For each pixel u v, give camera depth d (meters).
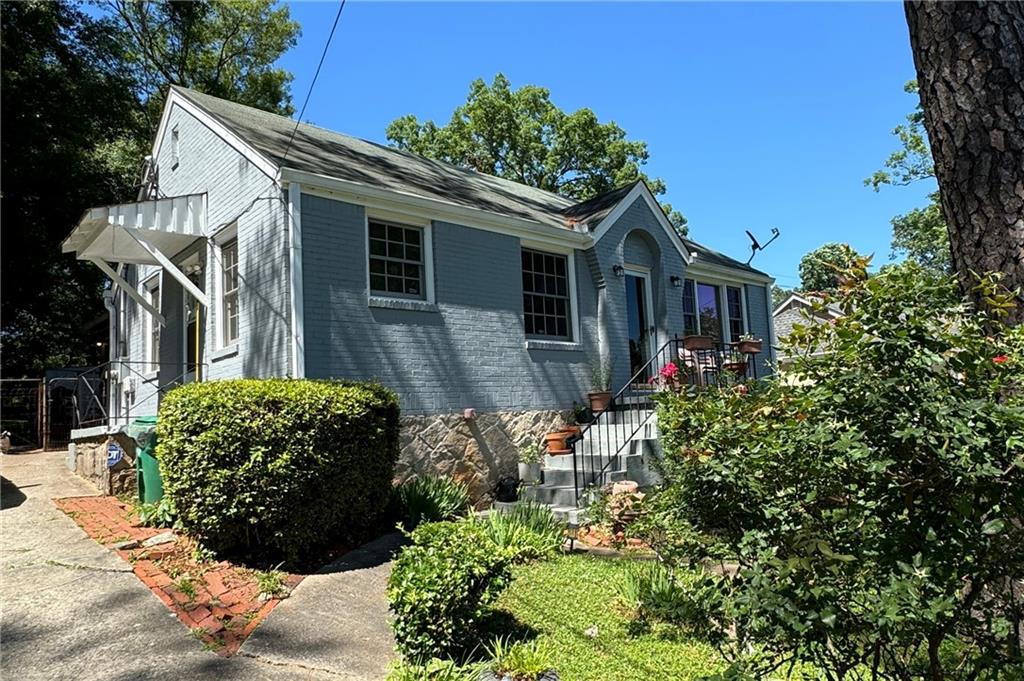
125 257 10.02
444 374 8.54
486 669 3.71
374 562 5.70
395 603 3.86
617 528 6.18
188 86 24.70
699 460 2.62
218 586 4.89
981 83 3.37
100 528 6.24
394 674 3.59
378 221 8.36
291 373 7.11
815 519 2.25
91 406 13.38
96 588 4.69
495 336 9.29
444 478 7.80
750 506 2.44
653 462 7.73
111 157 18.64
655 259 12.29
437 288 8.68
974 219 3.34
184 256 9.89
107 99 18.27
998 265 3.24
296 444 5.53
